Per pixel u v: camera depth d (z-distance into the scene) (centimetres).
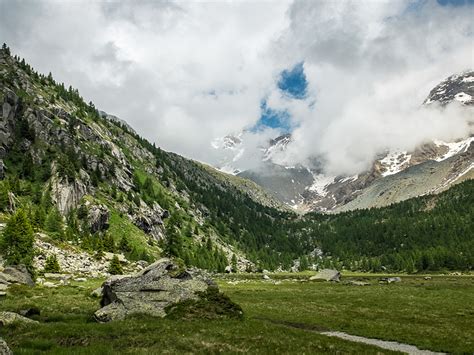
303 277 18325
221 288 9119
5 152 18312
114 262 10975
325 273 14688
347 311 5375
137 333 2934
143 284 4209
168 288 4222
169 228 16962
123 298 3984
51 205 16950
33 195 16762
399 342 3666
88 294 5519
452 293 7938
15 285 5944
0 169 16575
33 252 8462
